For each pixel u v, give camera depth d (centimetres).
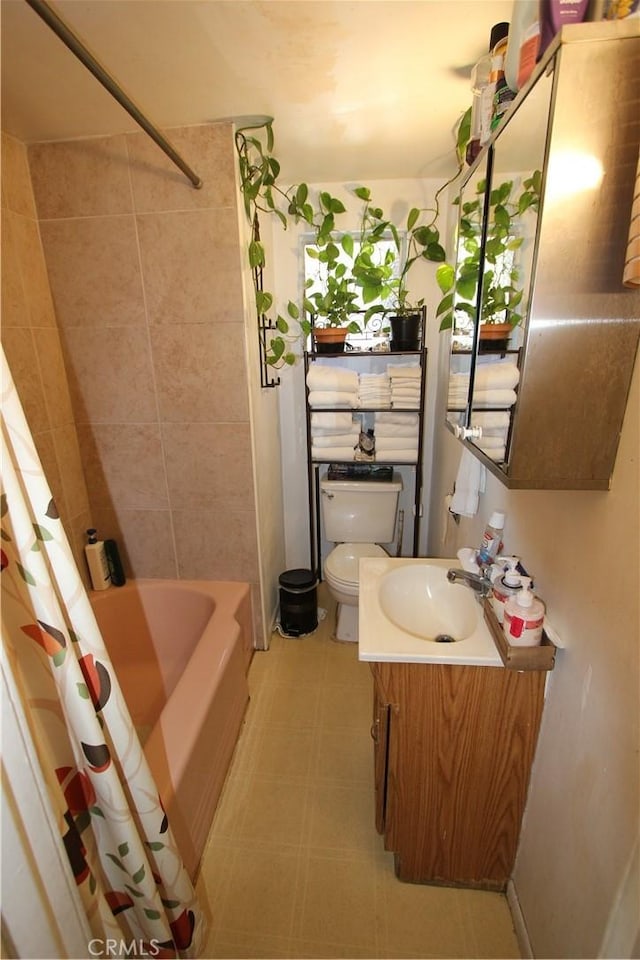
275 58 117
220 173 158
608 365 73
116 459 195
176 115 147
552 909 97
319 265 229
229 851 138
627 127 64
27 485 66
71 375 184
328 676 207
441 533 217
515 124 82
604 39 61
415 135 164
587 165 66
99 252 169
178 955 107
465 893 127
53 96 131
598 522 81
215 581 210
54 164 161
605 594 78
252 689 199
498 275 94
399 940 117
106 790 77
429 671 108
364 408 221
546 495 101
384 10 100
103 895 82
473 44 112
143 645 204
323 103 141
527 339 73
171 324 176
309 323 220
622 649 73
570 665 92
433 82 129
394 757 116
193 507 200
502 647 101
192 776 129
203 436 189
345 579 212
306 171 201
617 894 72
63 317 177
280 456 254
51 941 63
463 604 133
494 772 113
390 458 230
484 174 105
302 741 174
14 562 66
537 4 74
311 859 135
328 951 116
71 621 73
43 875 62
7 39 105
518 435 77
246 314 175
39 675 72
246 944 117
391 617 132
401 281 213
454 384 142
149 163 159
